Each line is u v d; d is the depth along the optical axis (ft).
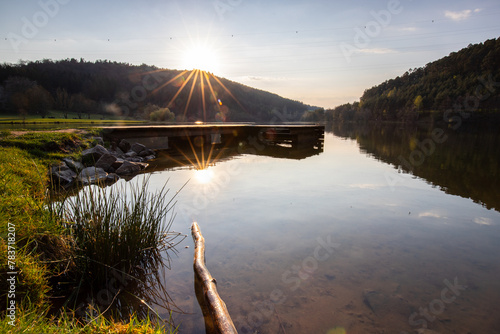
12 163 15.26
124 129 35.86
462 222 13.46
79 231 8.32
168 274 8.72
